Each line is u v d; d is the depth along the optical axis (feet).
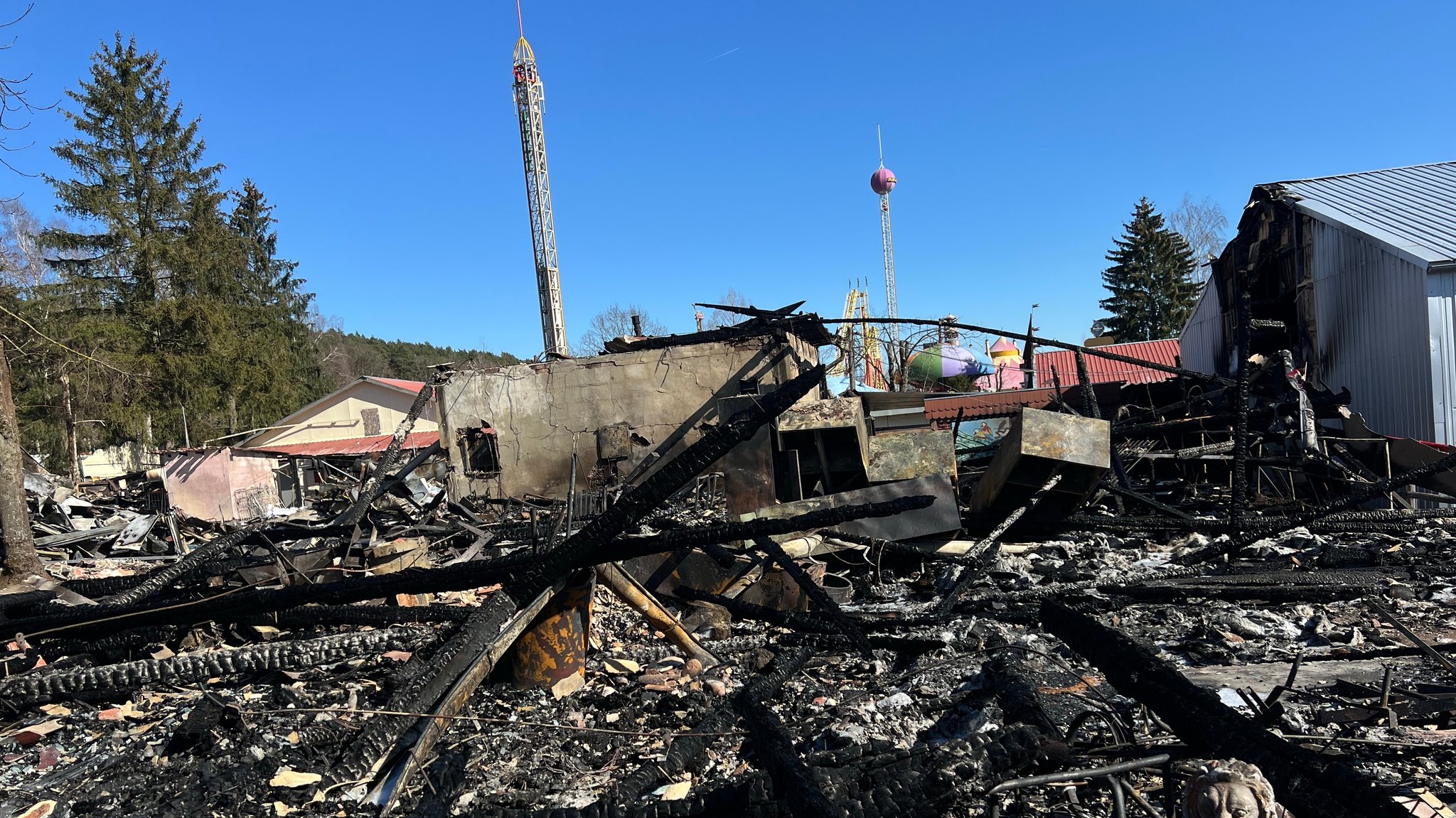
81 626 20.52
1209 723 9.82
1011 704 15.21
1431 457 40.98
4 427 33.88
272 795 13.80
